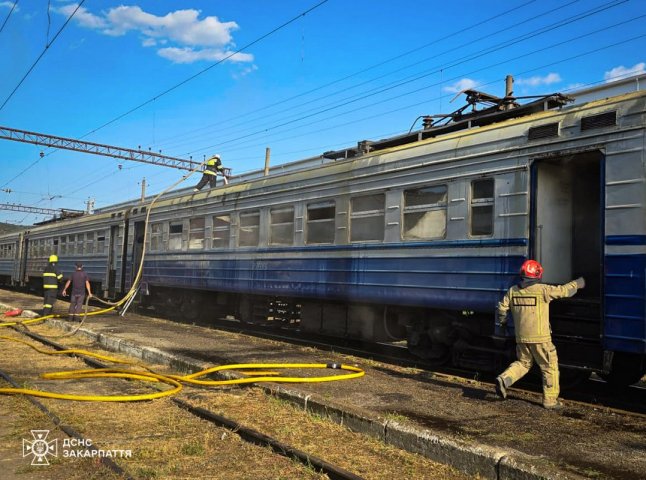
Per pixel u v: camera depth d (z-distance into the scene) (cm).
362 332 995
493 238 736
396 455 448
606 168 620
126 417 568
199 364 791
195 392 669
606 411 562
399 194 882
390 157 909
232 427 520
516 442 452
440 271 803
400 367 832
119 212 1862
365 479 398
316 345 1080
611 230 607
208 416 553
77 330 1247
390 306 934
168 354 877
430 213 831
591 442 456
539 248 700
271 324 1238
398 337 970
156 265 1602
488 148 754
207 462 442
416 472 415
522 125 723
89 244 2080
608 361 606
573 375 689
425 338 887
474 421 516
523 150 711
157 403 623
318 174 1055
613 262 602
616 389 710
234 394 650
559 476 365
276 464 437
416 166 855
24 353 975
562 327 675
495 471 397
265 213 1188
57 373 773
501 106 860
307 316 1118
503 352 748
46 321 1458
